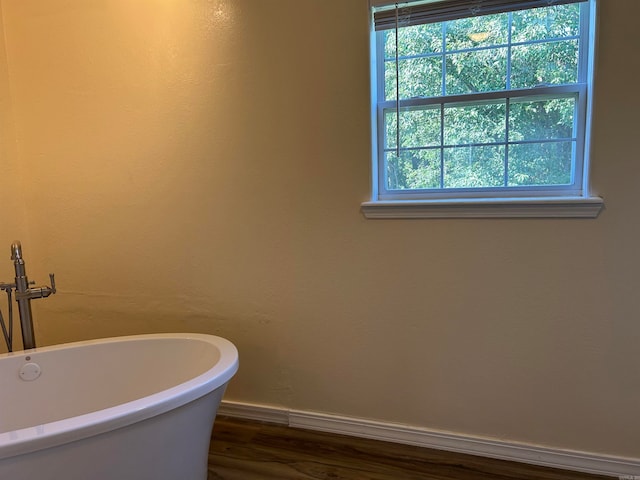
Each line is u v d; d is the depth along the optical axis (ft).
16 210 7.94
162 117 7.11
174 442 4.96
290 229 6.72
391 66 6.26
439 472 5.94
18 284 6.40
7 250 7.84
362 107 6.13
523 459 6.07
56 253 8.05
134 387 6.59
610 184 5.32
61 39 7.39
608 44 5.12
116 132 7.38
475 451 6.26
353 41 6.05
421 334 6.31
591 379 5.71
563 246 5.58
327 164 6.40
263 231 6.87
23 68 7.65
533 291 5.78
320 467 6.11
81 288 8.02
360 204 6.31
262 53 6.48
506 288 5.87
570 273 5.61
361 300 6.53
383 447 6.53
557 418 5.90
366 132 6.16
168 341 6.55
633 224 5.31
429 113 6.20
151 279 7.61
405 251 6.22
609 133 5.24
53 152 7.76
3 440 3.95
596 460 5.78
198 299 7.40
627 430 5.66
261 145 6.68
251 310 7.13
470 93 5.99
